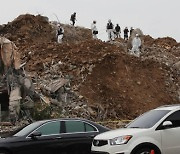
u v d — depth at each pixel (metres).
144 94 40.50
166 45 56.09
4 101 33.19
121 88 40.19
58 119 18.48
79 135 18.31
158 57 48.56
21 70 33.72
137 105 38.78
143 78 42.41
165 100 40.78
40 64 41.44
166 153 15.34
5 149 17.27
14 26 52.56
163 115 15.91
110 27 53.22
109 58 42.84
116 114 37.06
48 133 18.05
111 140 15.40
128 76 41.88
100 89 39.31
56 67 41.03
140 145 15.12
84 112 34.91
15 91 32.19
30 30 51.75
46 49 44.66
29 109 32.16
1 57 33.19
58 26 49.69
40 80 38.00
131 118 37.00
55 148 17.88
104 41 48.16
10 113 31.22
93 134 18.48
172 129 15.50
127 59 43.84
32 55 43.75
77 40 53.88
